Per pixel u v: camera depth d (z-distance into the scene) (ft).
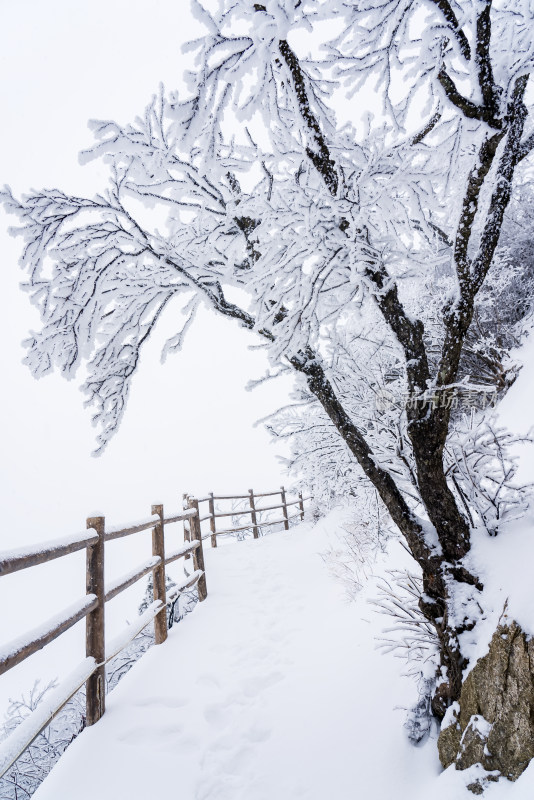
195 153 7.98
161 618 11.46
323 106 6.92
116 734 7.38
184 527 19.45
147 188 7.92
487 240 6.75
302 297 7.23
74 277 7.72
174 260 8.25
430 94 7.76
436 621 6.98
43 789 6.09
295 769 6.77
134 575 9.34
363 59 6.71
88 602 7.18
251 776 6.77
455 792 5.08
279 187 8.11
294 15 5.03
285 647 11.32
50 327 7.65
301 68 6.16
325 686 8.91
